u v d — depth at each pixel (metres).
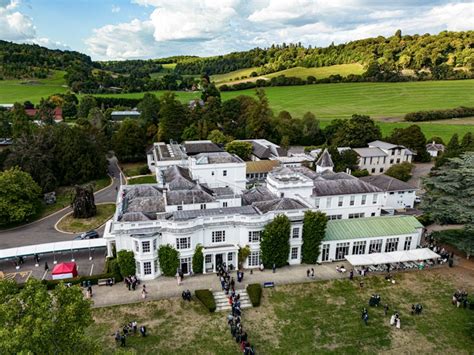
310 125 162.50
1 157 101.88
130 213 59.09
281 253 61.75
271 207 64.06
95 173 110.44
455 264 65.44
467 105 188.62
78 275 60.19
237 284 57.47
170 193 65.56
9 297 31.69
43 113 161.12
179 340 45.91
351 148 131.62
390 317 51.06
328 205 77.50
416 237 69.19
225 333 47.38
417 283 59.38
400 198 90.75
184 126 148.00
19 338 27.47
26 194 80.69
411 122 175.12
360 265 63.28
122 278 58.25
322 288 57.38
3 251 62.19
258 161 116.56
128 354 32.81
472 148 101.50
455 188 65.06
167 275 59.19
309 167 115.62
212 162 84.62
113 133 147.38
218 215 59.78
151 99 166.88
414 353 44.62
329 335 47.41
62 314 31.34
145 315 50.22
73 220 84.19
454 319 50.78
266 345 45.41
